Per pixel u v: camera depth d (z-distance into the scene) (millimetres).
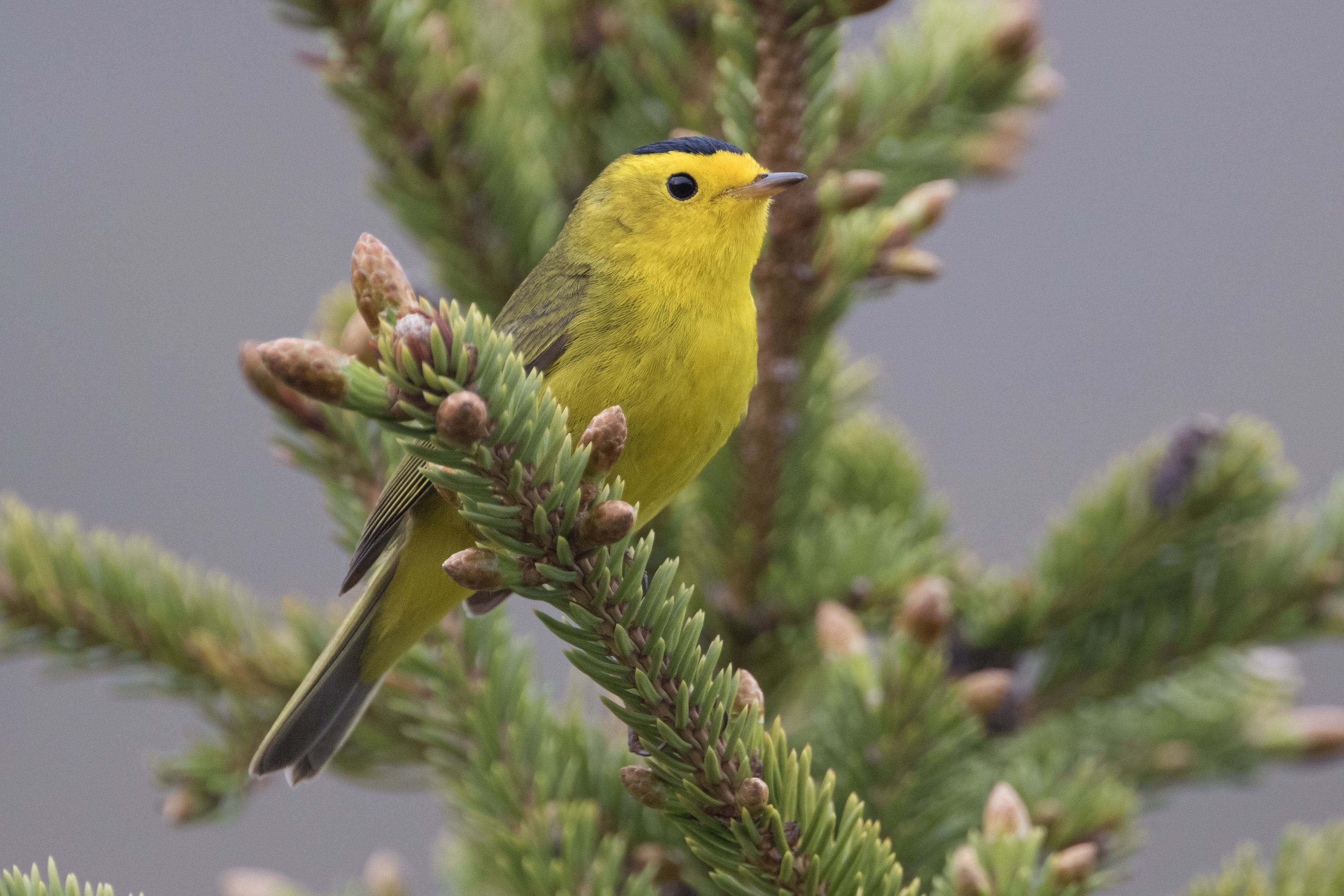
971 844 3152
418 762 3207
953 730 3176
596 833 3178
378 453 3205
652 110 3230
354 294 3133
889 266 3195
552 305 3189
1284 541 3219
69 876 3137
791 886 3139
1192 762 3221
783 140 3193
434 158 3213
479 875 3215
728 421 3186
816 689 3229
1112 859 3182
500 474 3131
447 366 3125
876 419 3254
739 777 3139
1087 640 3221
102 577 3203
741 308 3189
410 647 3191
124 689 3207
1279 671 3223
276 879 3223
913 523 3236
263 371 3197
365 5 3199
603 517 3129
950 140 3242
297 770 3189
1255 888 3158
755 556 3221
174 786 3203
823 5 3182
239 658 3203
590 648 3139
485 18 3250
